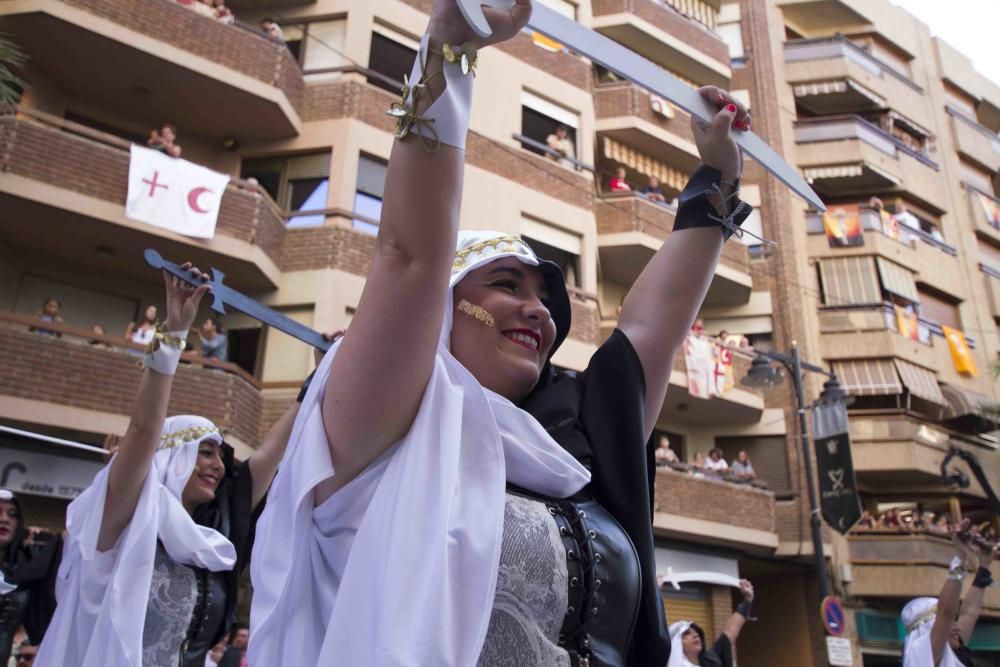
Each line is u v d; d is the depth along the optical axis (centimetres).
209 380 1295
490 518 148
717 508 1867
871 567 2039
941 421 2417
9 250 1370
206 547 346
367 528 143
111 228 1316
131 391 1217
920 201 2706
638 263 2100
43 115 1276
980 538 613
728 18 2641
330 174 1563
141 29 1389
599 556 167
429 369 150
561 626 157
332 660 135
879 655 2025
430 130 141
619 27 2245
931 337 2445
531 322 189
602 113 2139
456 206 144
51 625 333
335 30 1680
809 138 2572
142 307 1485
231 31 1487
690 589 1848
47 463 1169
